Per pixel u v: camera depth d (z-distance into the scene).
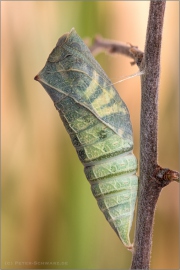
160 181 0.12
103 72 0.13
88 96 0.13
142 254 0.13
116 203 0.13
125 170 0.13
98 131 0.13
